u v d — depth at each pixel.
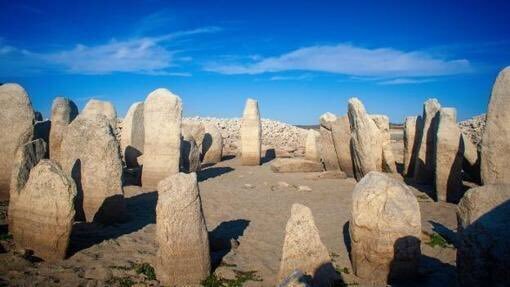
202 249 4.55
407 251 4.47
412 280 4.55
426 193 9.45
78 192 6.69
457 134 8.41
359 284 4.50
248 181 11.54
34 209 5.05
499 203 3.38
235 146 20.38
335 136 12.02
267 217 7.48
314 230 4.37
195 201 4.56
